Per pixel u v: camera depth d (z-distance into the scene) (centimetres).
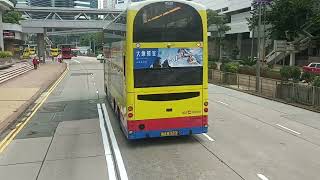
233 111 2000
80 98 2562
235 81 3591
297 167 1034
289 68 2841
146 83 1248
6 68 4531
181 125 1292
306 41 5716
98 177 973
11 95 2644
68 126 1634
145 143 1318
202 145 1281
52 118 1836
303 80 2977
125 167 1052
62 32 13250
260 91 2898
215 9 10325
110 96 2023
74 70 5803
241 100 2472
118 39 1470
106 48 2172
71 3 13300
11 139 1409
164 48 1249
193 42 1273
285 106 2203
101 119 1775
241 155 1155
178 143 1312
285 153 1175
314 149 1223
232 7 9088
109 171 1020
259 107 2156
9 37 7962
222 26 8500
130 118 1251
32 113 1991
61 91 3027
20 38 8794
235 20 9244
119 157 1153
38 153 1212
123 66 1328
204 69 1291
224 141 1333
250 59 6197
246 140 1345
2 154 1206
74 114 1934
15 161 1128
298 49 5816
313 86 2169
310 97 2202
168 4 1242
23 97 2536
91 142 1346
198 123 1306
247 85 3334
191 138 1380
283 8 5506
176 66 1266
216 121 1706
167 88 1265
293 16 5462
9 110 1998
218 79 3956
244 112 1969
